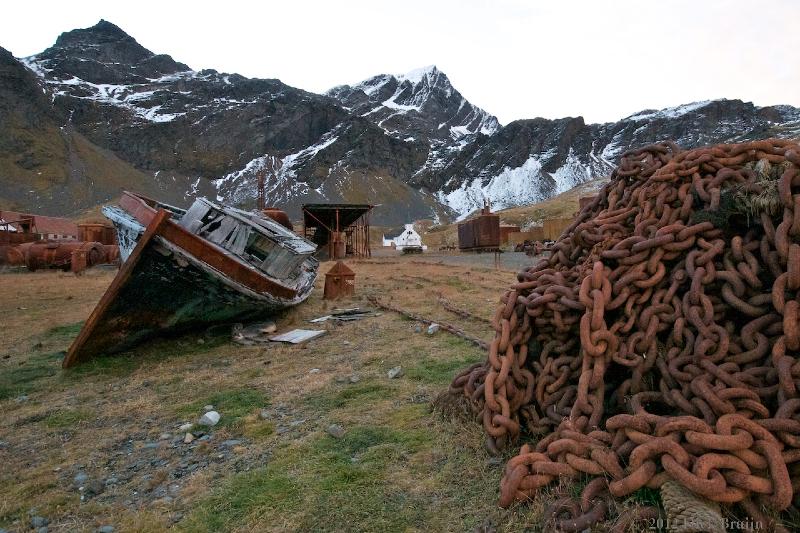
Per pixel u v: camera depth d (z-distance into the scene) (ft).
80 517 9.95
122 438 14.19
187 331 27.91
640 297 10.44
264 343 26.13
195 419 15.37
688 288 10.32
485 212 159.94
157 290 23.72
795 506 7.23
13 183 543.39
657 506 7.61
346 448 12.16
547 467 8.63
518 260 93.71
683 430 7.68
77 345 22.21
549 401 10.74
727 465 7.14
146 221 30.17
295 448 12.39
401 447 11.85
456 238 281.95
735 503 7.24
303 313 35.09
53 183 569.23
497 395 10.89
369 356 21.61
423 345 22.98
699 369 8.89
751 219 9.95
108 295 21.98
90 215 422.00
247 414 15.42
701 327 9.22
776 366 8.11
